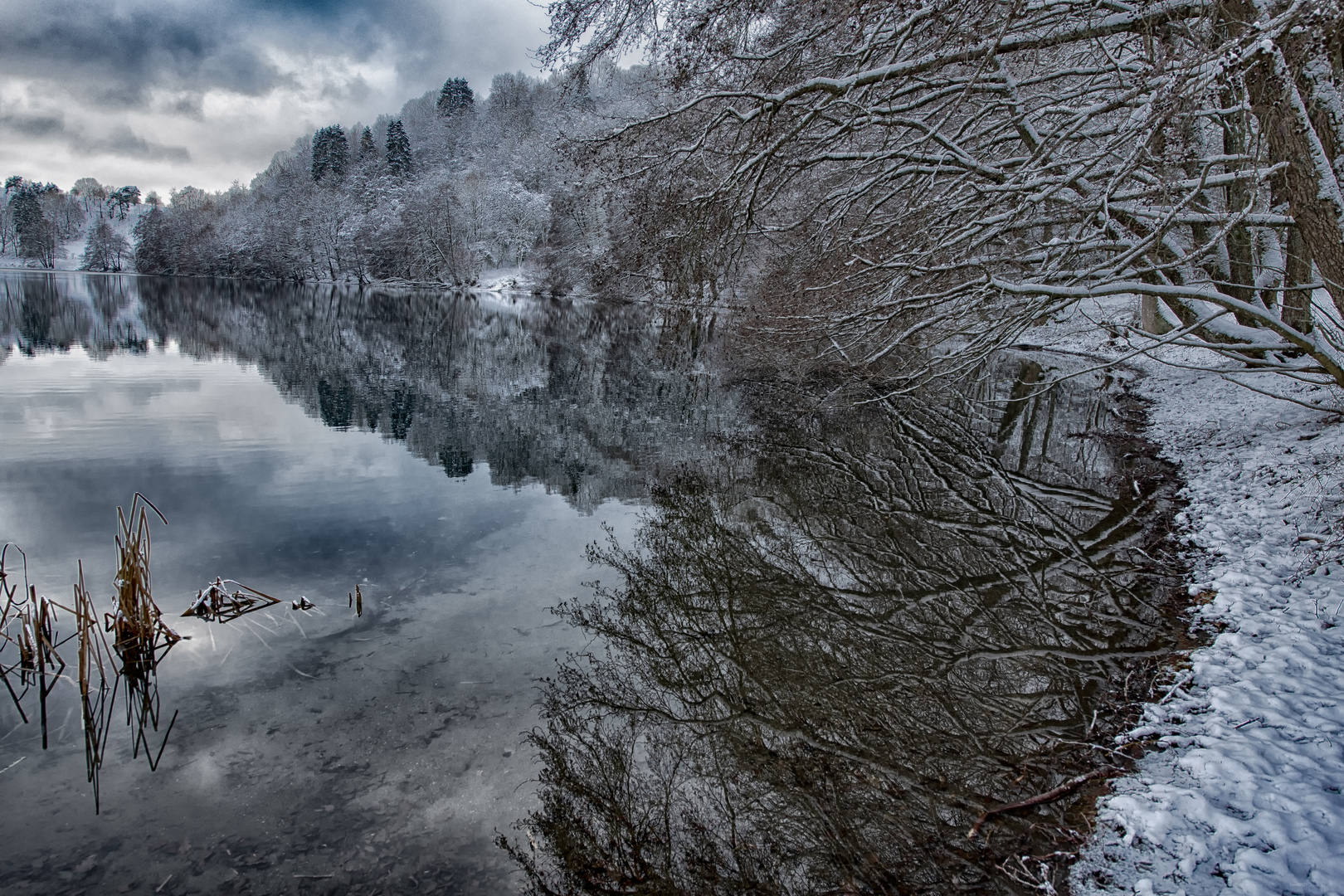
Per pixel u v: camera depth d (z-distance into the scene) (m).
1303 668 3.87
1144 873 2.63
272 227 82.69
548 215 63.62
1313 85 5.43
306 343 23.38
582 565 6.53
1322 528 5.81
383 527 7.36
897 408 14.22
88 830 3.27
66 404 12.80
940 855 3.08
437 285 71.19
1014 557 6.74
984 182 8.24
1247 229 8.37
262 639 5.04
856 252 9.34
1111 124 9.05
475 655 4.90
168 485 8.54
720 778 3.75
